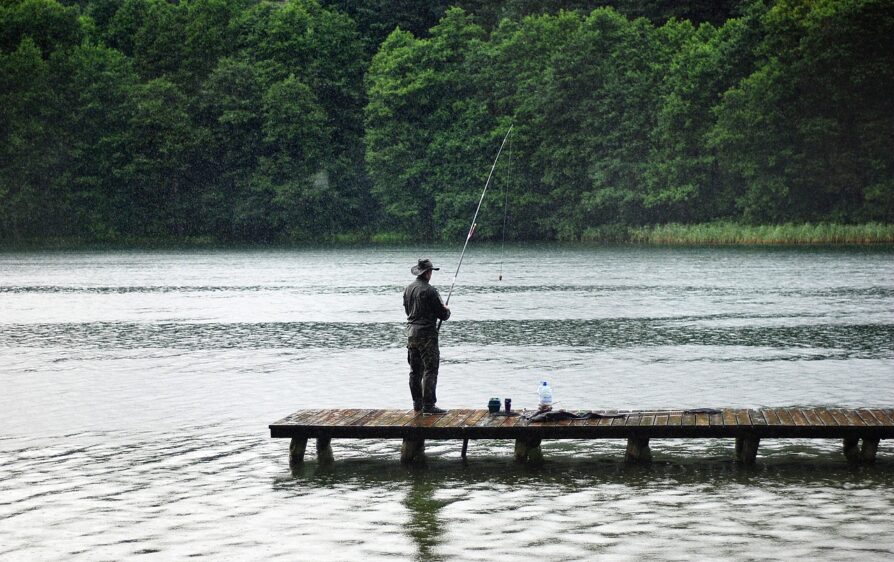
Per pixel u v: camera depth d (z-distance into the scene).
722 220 102.12
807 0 98.12
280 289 47.06
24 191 110.69
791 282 46.59
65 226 116.69
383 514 10.92
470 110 116.50
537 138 113.00
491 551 9.60
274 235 122.12
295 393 18.84
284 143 119.12
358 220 123.75
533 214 114.50
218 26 130.62
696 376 20.22
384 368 22.06
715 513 10.80
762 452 13.84
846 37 94.62
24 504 11.39
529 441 13.42
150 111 114.81
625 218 107.25
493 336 27.59
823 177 97.50
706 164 101.94
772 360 22.38
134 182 116.75
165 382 20.23
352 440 14.94
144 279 55.50
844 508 10.95
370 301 40.09
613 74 108.94
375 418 13.95
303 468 13.15
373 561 9.37
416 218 120.00
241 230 121.25
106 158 116.62
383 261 74.56
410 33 126.75
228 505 11.33
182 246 112.75
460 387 19.19
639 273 55.25
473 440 14.87
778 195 96.50
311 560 9.42
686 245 95.75
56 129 114.50
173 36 127.81
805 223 97.06
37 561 9.48
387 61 120.62
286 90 118.06
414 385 14.65
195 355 24.38
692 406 16.92
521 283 48.94
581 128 110.75
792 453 13.74
